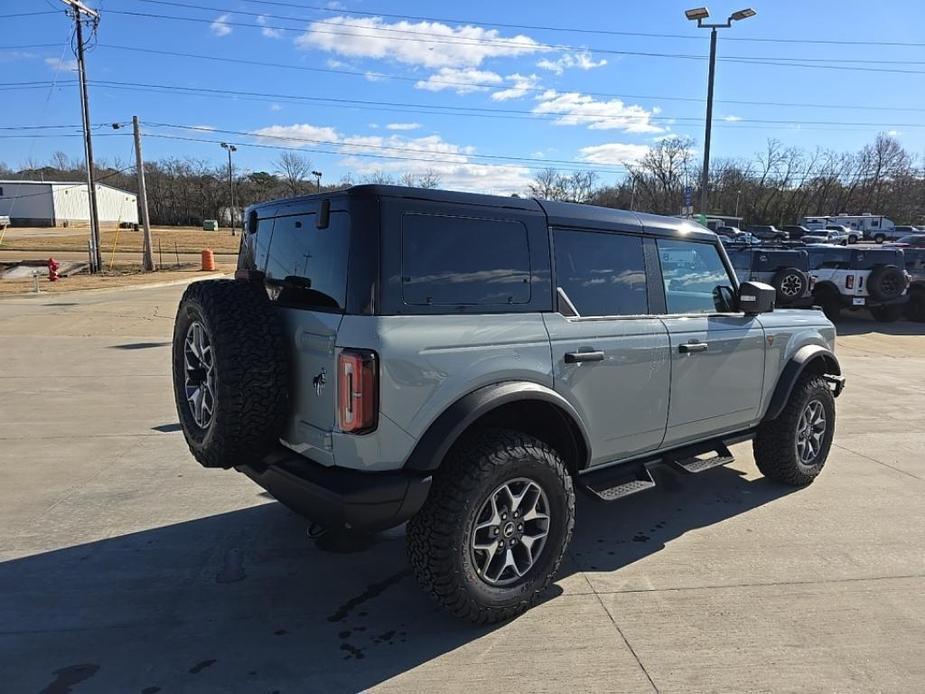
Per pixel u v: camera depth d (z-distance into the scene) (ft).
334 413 9.00
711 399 13.56
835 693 8.55
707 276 13.96
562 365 10.59
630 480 12.29
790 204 238.27
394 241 9.00
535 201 10.84
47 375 28.71
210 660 9.12
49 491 15.35
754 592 11.14
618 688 8.60
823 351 15.94
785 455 15.62
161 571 11.66
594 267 11.53
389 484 8.86
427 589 9.61
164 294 66.64
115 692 8.41
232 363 9.32
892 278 49.49
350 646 9.50
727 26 71.97
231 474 16.63
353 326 8.75
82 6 92.94
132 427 20.71
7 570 11.59
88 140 97.55
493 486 9.58
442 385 9.20
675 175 221.25
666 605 10.69
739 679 8.81
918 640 9.78
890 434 21.38
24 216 275.39
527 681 8.73
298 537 13.10
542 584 10.40
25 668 8.85
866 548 12.87
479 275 9.83
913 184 245.86
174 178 356.79
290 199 10.56
